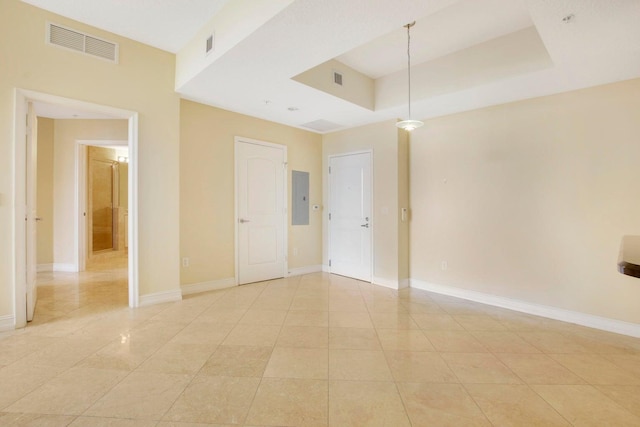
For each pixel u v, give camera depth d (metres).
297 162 5.28
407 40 3.23
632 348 2.62
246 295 4.04
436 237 4.35
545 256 3.40
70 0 2.72
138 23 3.06
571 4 1.94
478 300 3.92
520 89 3.29
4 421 1.63
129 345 2.54
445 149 4.26
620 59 2.61
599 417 1.73
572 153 3.24
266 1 2.25
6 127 2.71
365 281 4.90
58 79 2.92
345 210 5.26
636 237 2.22
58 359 2.29
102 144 5.63
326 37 2.46
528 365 2.31
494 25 2.94
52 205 5.52
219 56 2.80
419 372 2.19
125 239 7.93
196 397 1.86
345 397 1.89
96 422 1.64
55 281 4.70
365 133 4.95
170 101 3.62
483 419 1.70
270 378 2.09
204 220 4.14
